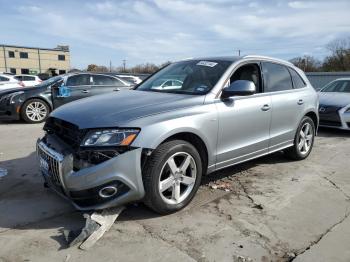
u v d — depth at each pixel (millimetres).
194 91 4203
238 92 3998
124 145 3244
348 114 8211
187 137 3818
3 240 3127
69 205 3873
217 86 4164
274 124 4938
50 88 10141
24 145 6719
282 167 5434
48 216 3611
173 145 3539
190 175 3832
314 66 56000
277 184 4672
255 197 4211
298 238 3271
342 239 3262
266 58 5078
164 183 3557
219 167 4199
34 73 74125
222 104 4098
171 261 2859
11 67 71375
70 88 10289
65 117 3602
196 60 4953
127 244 3092
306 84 5828
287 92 5254
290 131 5344
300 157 5762
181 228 3402
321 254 3010
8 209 3762
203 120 3830
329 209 3916
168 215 3670
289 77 5473
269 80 4980
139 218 3582
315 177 4992
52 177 3549
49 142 3701
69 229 3344
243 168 5328
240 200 4113
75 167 3297
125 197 3330
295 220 3629
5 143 6898
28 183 4531
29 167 5215
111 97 4203
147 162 3426
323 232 3393
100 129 3273
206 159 4039
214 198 4148
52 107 10133
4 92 9859
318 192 4422
